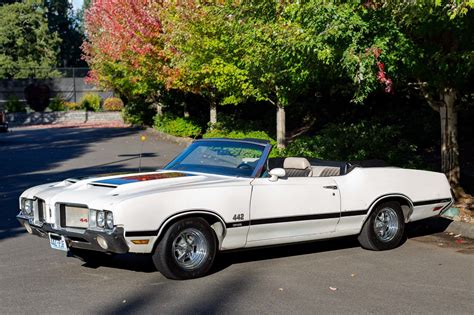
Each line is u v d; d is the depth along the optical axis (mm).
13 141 27094
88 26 29609
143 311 5355
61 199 6301
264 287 6117
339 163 7734
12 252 7707
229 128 21594
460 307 5523
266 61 10586
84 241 6121
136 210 5875
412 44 8539
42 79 46094
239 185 6559
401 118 19203
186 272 6277
